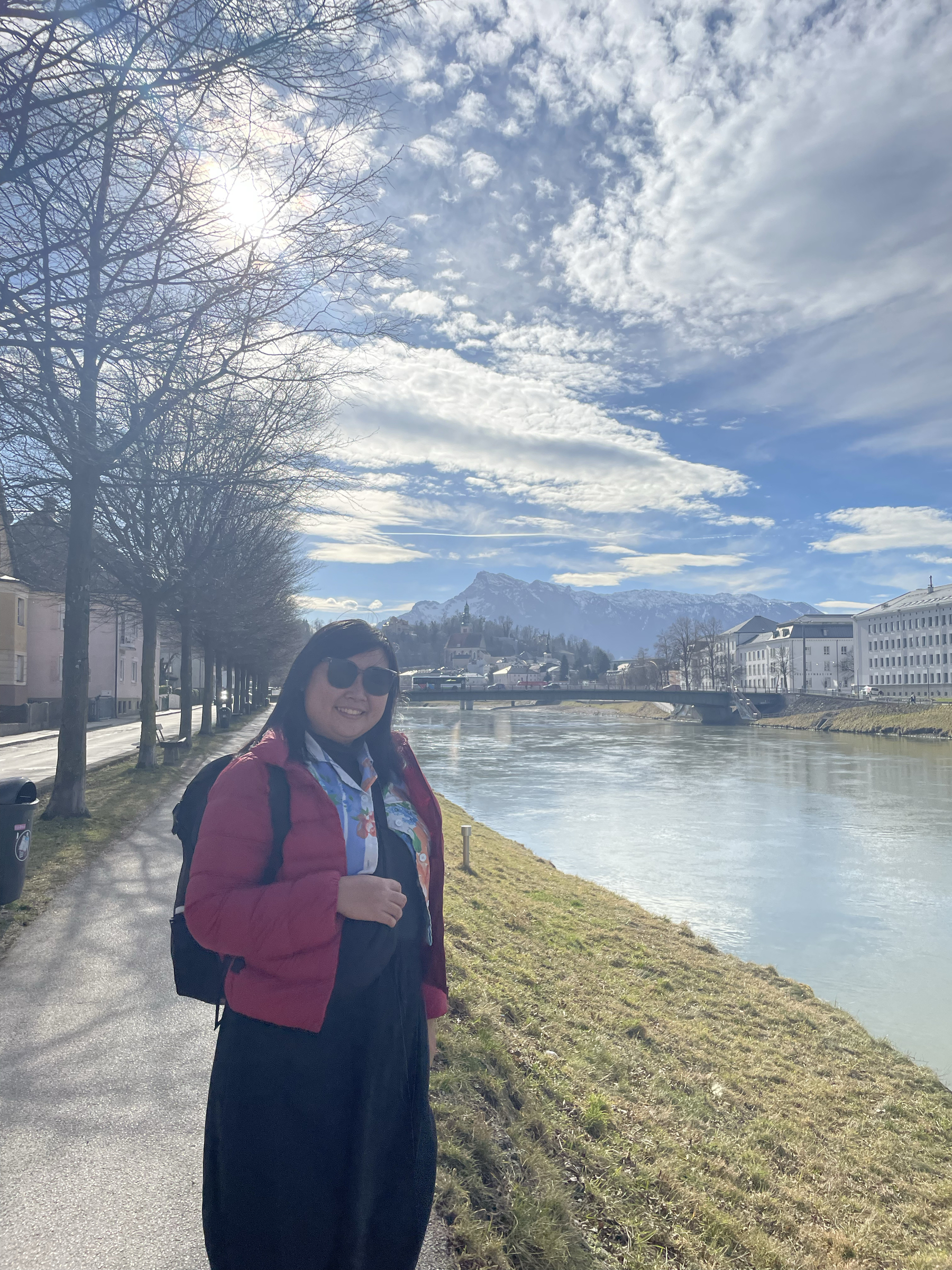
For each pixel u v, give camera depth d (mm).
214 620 27328
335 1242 1848
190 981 2008
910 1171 7371
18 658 41219
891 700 89188
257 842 1896
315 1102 1842
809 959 15438
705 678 150000
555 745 66438
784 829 28641
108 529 17812
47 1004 5895
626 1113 6426
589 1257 3943
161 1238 3326
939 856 24344
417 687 140625
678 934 15211
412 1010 2074
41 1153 3973
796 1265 4852
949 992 13836
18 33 5316
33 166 5926
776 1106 8219
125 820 13625
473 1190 3963
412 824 2197
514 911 13469
